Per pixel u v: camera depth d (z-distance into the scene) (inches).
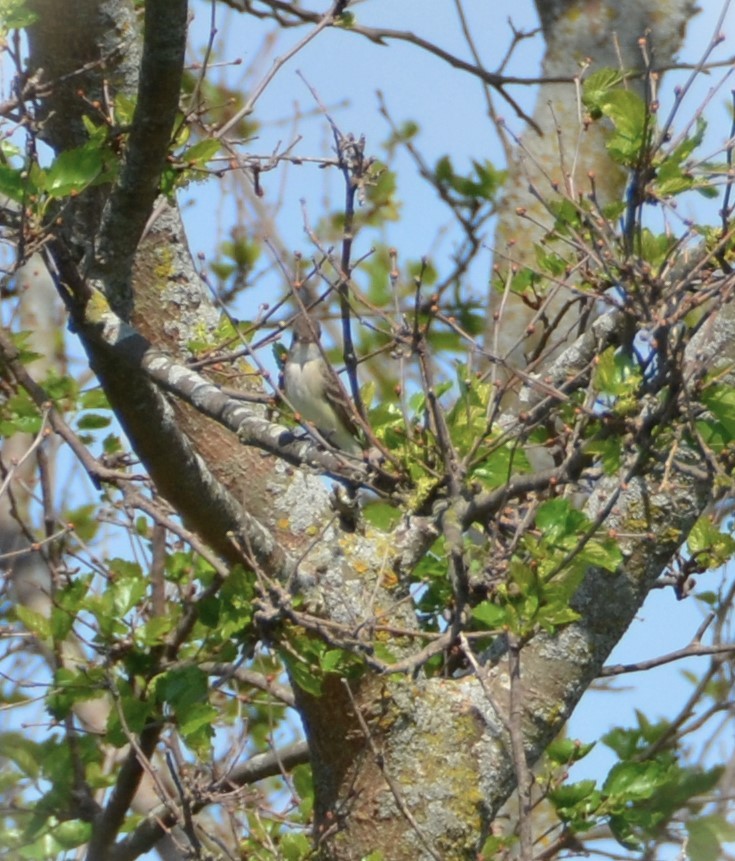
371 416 372.8
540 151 474.3
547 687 408.8
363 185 325.7
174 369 358.6
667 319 305.9
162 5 318.3
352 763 417.1
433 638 354.0
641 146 322.0
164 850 415.2
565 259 402.3
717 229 342.0
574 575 319.0
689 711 433.1
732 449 334.0
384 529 356.2
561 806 391.2
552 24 493.0
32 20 355.3
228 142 388.8
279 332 363.6
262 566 393.4
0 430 438.3
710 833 372.5
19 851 400.2
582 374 340.5
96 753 415.5
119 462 495.2
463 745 414.9
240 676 447.5
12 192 340.5
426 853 406.9
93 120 417.4
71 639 481.1
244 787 426.3
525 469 349.4
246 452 434.3
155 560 469.4
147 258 446.6
